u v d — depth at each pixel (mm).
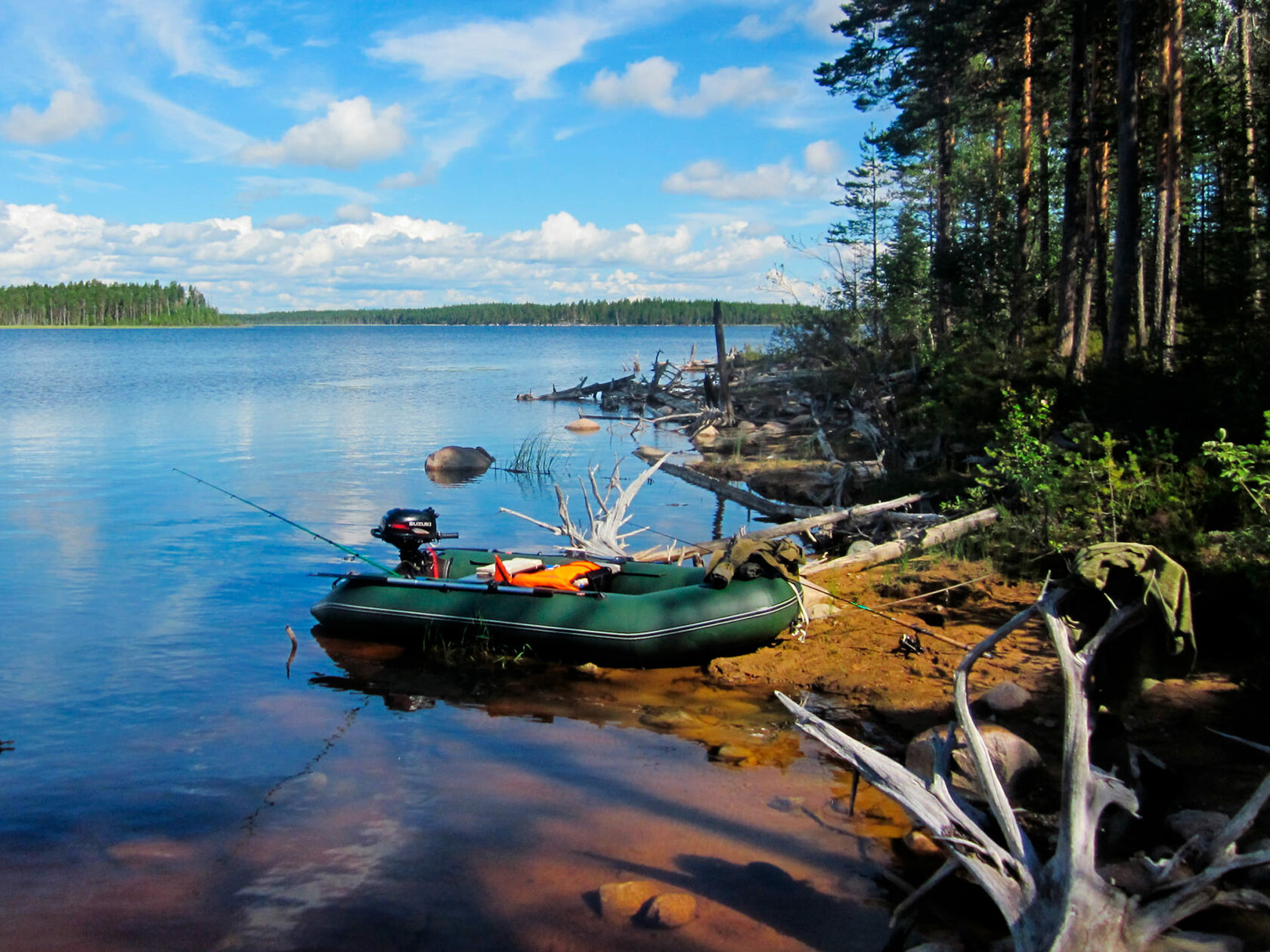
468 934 3914
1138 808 4570
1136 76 15750
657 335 192000
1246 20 22031
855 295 25062
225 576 10438
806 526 11242
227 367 60438
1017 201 26016
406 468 18922
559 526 12586
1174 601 3938
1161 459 9406
